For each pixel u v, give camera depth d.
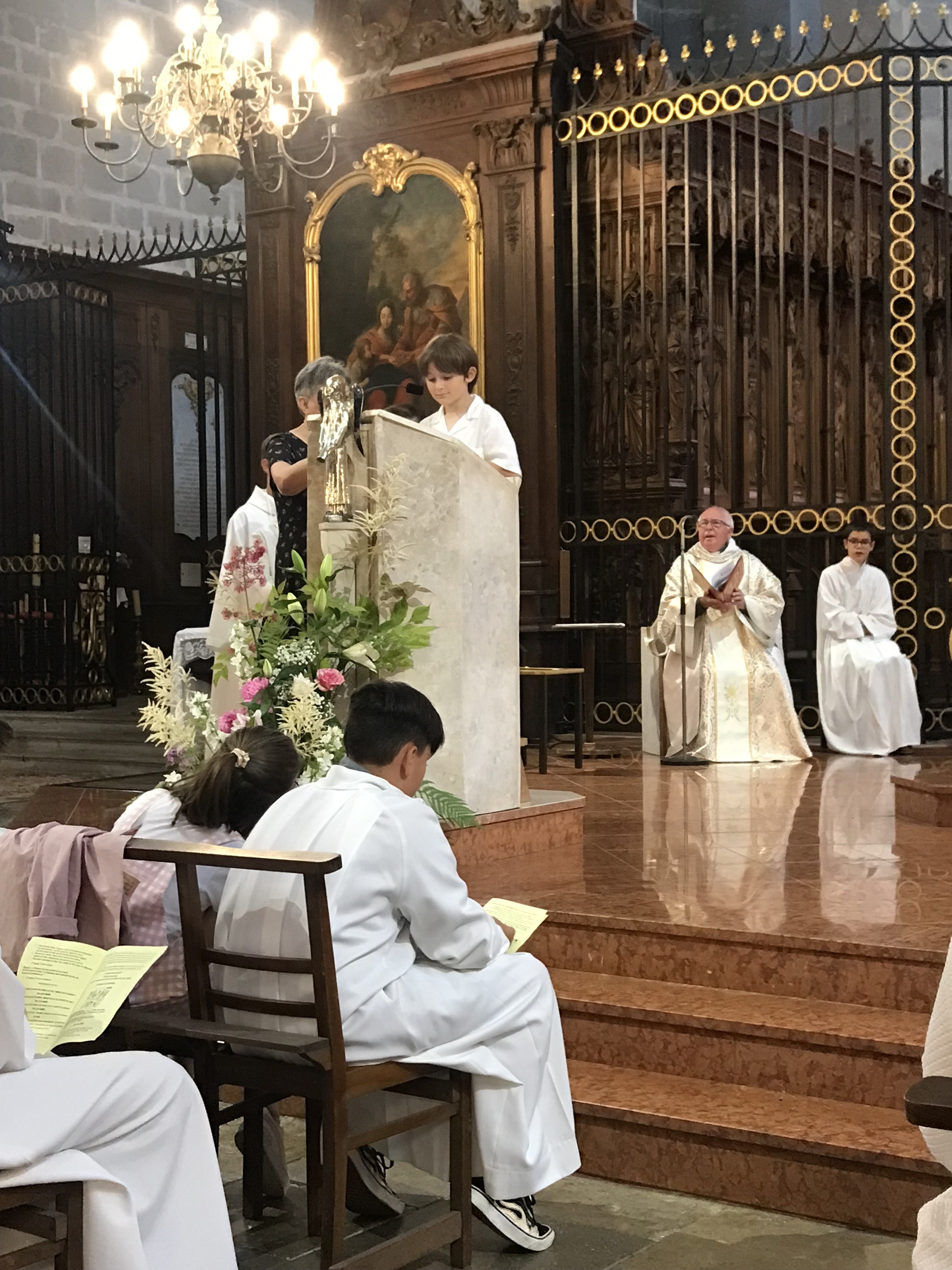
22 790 9.05
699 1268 3.33
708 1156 3.76
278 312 11.18
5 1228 2.56
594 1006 4.25
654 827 6.47
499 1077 3.28
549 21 10.04
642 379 10.06
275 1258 3.31
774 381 10.81
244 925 3.24
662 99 9.86
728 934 4.37
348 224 10.90
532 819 5.77
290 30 15.99
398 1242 3.10
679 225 10.10
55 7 14.55
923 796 6.59
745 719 9.07
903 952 4.09
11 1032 2.56
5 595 13.13
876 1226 3.54
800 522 9.81
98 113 14.89
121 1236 2.46
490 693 5.55
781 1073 3.98
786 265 10.73
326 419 5.05
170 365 15.31
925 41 9.45
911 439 9.61
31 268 13.71
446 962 3.31
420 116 10.58
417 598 5.29
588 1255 3.40
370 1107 3.42
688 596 9.09
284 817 3.31
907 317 9.55
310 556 5.15
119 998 2.90
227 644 5.62
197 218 15.78
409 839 3.26
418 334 10.66
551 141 10.17
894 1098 3.82
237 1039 2.98
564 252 10.37
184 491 15.41
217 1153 3.24
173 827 3.53
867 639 9.59
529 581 10.27
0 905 3.31
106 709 12.78
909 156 9.87
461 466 5.28
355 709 3.42
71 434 13.20
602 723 10.52
